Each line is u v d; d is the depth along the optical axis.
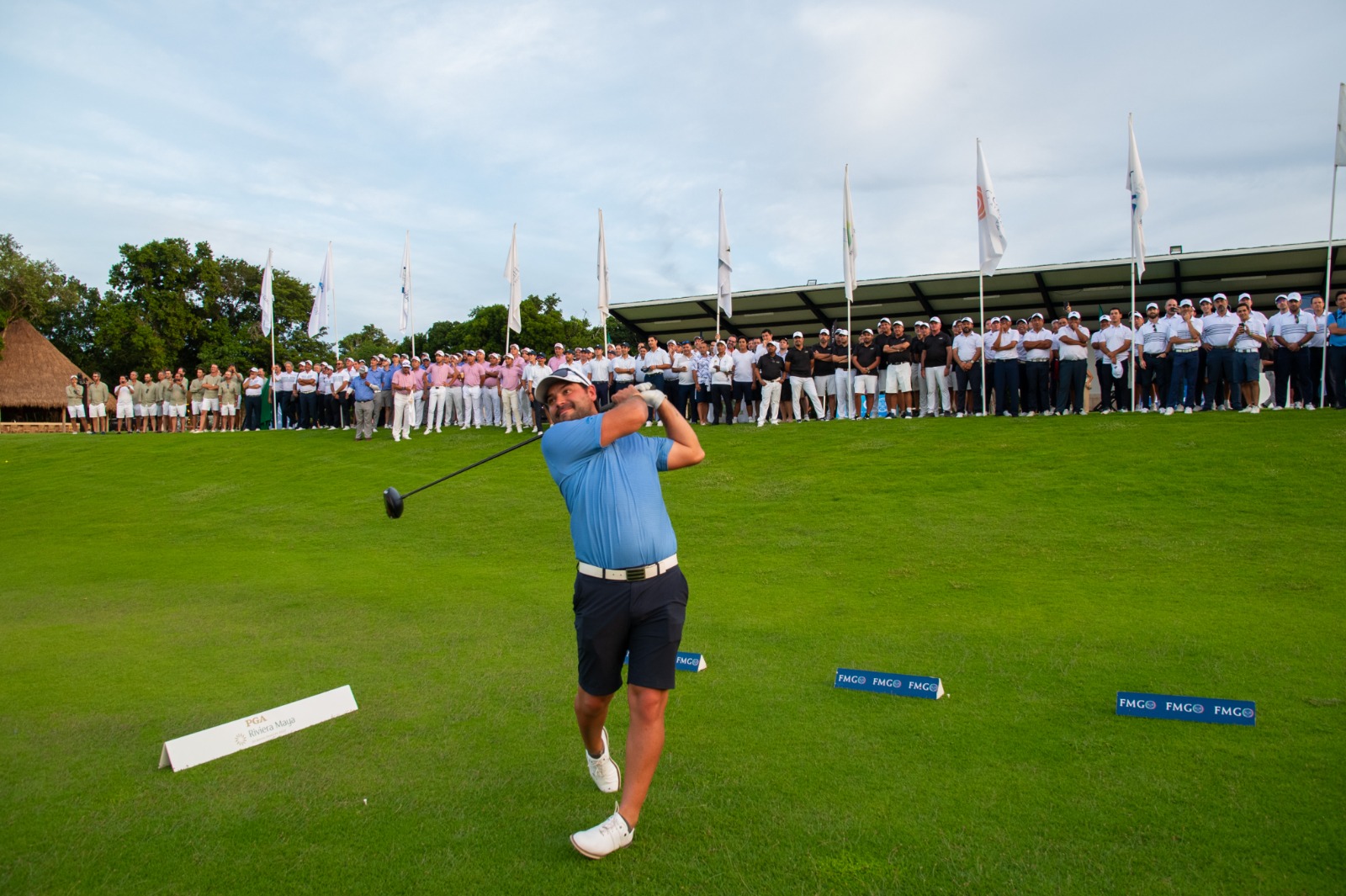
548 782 4.30
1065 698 5.20
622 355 20.09
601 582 3.77
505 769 4.48
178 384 26.83
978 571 8.45
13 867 3.54
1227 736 4.50
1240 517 9.34
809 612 7.54
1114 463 11.89
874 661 6.09
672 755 4.57
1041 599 7.46
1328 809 3.69
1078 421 14.77
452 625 7.57
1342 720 4.62
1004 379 16.20
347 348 59.22
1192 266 22.39
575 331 44.38
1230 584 7.46
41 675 6.32
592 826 3.83
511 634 7.21
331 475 16.89
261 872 3.47
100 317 46.44
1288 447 11.62
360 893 3.31
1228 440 12.30
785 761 4.45
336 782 4.36
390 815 3.96
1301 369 14.23
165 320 47.38
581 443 3.80
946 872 3.33
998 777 4.16
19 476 19.00
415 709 5.43
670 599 3.75
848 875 3.33
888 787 4.11
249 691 5.89
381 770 4.49
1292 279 23.02
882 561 9.09
